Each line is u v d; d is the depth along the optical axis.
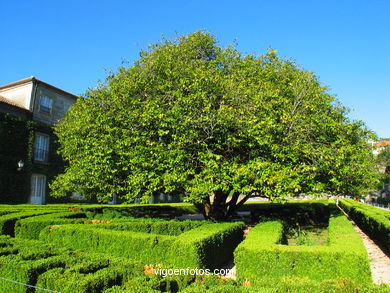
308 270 5.00
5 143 17.47
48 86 20.95
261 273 5.15
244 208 19.59
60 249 5.26
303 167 9.06
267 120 9.11
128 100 10.52
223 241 6.75
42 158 20.00
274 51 12.23
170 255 5.69
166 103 10.09
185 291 3.32
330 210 14.08
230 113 9.13
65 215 10.06
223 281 4.17
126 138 9.80
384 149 34.34
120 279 4.05
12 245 5.77
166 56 11.16
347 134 10.39
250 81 10.64
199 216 17.44
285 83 11.21
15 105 18.55
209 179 8.98
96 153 10.17
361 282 4.77
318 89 11.05
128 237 6.21
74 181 12.02
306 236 9.84
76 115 12.26
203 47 12.37
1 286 4.09
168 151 9.23
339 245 5.43
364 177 10.59
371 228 10.56
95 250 6.55
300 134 9.59
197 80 9.88
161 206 18.19
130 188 10.05
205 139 9.35
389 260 7.45
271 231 6.92
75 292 3.45
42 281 3.74
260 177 8.55
